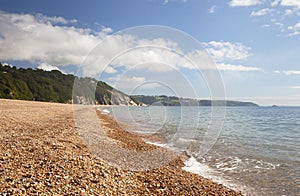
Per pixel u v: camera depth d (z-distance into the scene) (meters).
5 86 72.94
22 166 7.32
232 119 46.28
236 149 15.55
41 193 5.92
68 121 20.73
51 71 99.44
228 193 8.16
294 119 47.50
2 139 10.66
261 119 47.00
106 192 6.75
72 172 7.46
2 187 5.90
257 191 8.48
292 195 8.21
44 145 10.01
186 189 8.08
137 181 8.27
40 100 79.50
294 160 12.77
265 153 14.51
